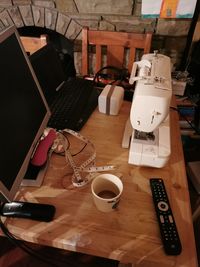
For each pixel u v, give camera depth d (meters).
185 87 1.69
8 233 0.65
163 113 0.75
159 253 0.60
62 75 1.23
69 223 0.66
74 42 1.97
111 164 0.84
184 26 1.76
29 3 1.83
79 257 1.34
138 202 0.72
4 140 0.61
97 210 0.70
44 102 0.87
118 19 1.80
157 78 0.80
